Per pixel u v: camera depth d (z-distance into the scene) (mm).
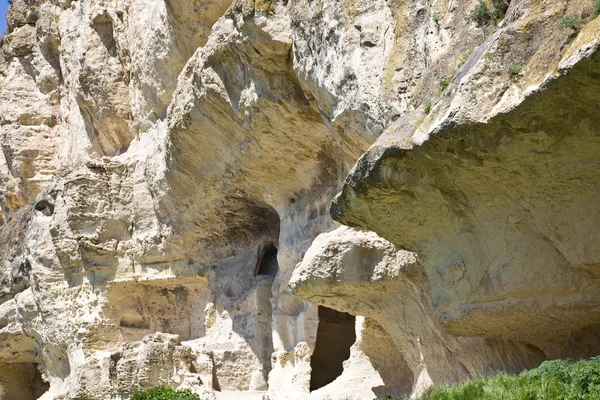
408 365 19016
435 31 14359
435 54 14141
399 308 17641
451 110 11141
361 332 20609
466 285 13227
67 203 28109
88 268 28156
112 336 27828
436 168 12305
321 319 25062
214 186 23906
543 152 11086
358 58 16172
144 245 27531
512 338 14500
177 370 24141
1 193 37219
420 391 17906
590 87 9961
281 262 23438
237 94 20500
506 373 14742
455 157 11789
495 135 11117
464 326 13680
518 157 11320
